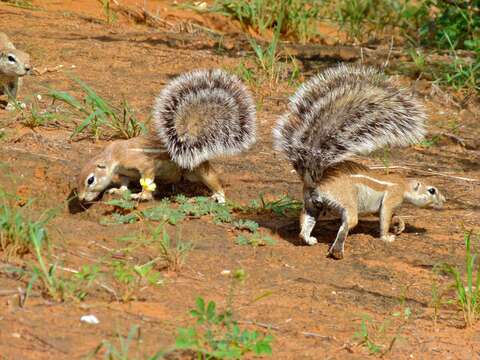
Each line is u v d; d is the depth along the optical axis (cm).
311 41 2588
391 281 1057
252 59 2128
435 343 909
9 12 2356
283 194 1325
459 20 2362
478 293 1005
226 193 1317
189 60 2062
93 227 1107
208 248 1090
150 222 1148
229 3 2647
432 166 1551
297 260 1091
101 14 2505
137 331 816
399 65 2164
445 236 1217
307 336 877
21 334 780
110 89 1773
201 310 841
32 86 1747
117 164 1246
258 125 1659
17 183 1247
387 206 1165
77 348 769
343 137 1098
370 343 877
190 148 1230
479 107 1916
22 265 920
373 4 2730
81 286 897
